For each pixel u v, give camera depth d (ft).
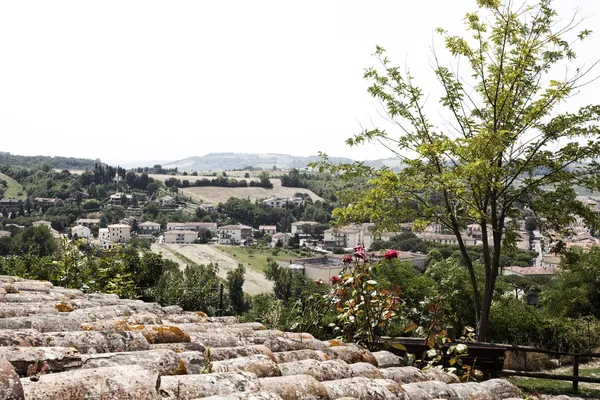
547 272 173.47
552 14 36.17
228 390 7.97
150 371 7.03
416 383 11.09
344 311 19.90
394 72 39.37
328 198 614.75
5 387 5.41
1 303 14.38
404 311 23.99
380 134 40.22
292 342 14.17
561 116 34.45
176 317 17.51
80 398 6.15
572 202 35.91
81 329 12.00
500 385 12.34
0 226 412.16
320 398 8.86
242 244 469.57
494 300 47.65
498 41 36.94
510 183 35.73
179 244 435.94
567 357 36.40
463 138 33.76
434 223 38.45
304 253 415.44
